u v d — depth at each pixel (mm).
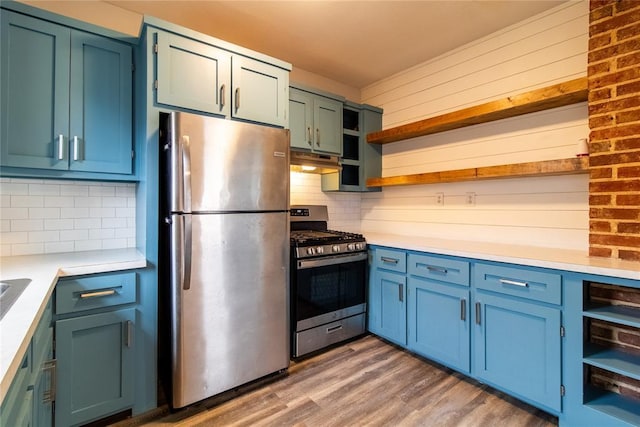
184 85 1966
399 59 3039
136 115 2014
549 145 2301
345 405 1909
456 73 2838
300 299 2416
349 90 3664
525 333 1840
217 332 1898
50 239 2031
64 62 1782
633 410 1600
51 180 2033
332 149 3107
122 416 1778
